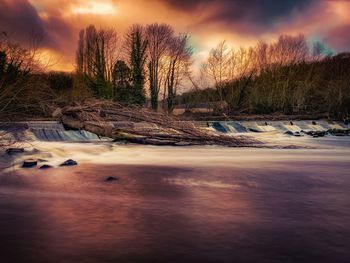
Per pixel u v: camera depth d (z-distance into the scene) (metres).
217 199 8.55
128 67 48.38
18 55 18.56
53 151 16.62
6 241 5.64
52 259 4.96
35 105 19.03
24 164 13.36
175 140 21.86
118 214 7.20
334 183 10.69
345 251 5.20
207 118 44.44
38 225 6.48
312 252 5.16
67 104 22.22
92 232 6.07
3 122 18.03
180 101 57.00
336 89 60.91
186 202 8.23
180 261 4.86
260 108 60.72
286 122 43.81
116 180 11.10
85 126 21.47
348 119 52.78
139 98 47.62
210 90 59.06
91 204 8.03
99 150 18.70
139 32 50.09
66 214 7.21
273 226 6.37
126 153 18.36
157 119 21.66
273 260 4.88
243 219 6.82
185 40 55.06
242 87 58.59
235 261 4.85
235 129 37.69
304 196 8.91
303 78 70.75
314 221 6.69
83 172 12.59
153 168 13.63
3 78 17.52
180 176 11.91
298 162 15.39
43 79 19.95
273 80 65.31
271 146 22.30
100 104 21.78
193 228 6.27
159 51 52.72
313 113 60.06
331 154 18.64
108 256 5.04
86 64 48.56
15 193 9.20
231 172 12.72
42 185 10.25
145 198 8.63
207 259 4.92
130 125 25.88
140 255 5.07
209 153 18.69
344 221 6.68
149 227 6.33
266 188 9.93
